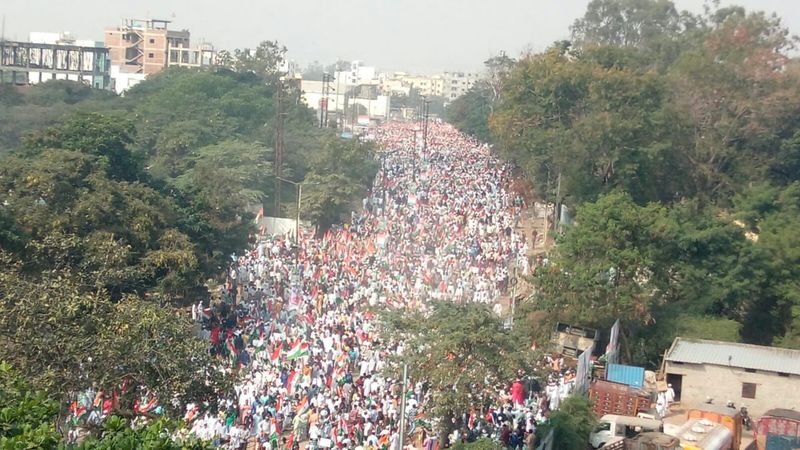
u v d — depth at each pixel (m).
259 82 174.12
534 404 52.75
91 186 66.94
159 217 67.62
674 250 72.81
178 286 63.56
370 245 91.00
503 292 79.81
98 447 24.62
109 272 52.16
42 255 52.06
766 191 87.19
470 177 135.00
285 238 95.44
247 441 46.38
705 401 61.78
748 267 73.50
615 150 91.94
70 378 38.19
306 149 134.62
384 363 53.38
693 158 101.88
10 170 65.56
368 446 44.75
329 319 64.81
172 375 39.72
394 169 140.88
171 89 150.62
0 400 28.16
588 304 66.06
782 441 52.53
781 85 104.62
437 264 83.06
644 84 98.44
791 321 73.50
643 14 197.12
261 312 68.12
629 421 51.06
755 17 116.44
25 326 38.38
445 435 47.31
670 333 68.12
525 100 109.94
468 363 47.34
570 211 99.62
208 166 101.31
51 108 150.62
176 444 25.88
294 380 52.97
